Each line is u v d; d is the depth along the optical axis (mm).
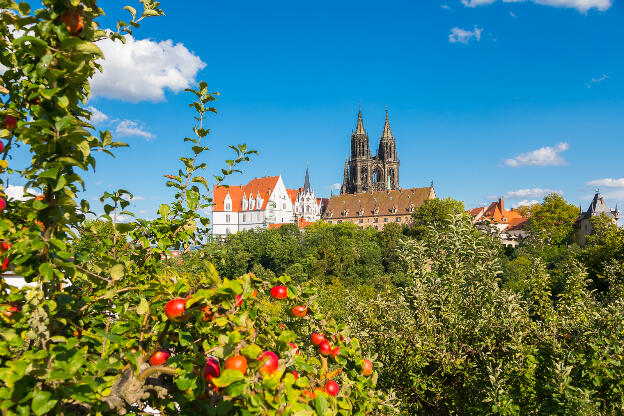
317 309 4449
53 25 2383
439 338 9367
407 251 10500
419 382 9227
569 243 114000
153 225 4652
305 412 2635
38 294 2682
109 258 3420
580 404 6188
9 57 3318
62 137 2434
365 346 9312
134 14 3773
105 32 3480
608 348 6738
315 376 3854
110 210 3852
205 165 4918
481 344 8773
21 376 2182
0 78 3229
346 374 4582
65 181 2443
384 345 9711
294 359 3434
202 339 3293
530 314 10570
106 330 3504
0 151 2990
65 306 3033
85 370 2631
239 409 2680
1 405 2117
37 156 2580
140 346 2971
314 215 193125
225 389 2654
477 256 9805
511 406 7172
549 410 6949
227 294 2783
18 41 2303
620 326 7043
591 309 9828
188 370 2586
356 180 193250
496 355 8883
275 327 4547
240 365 2539
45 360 2281
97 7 2977
